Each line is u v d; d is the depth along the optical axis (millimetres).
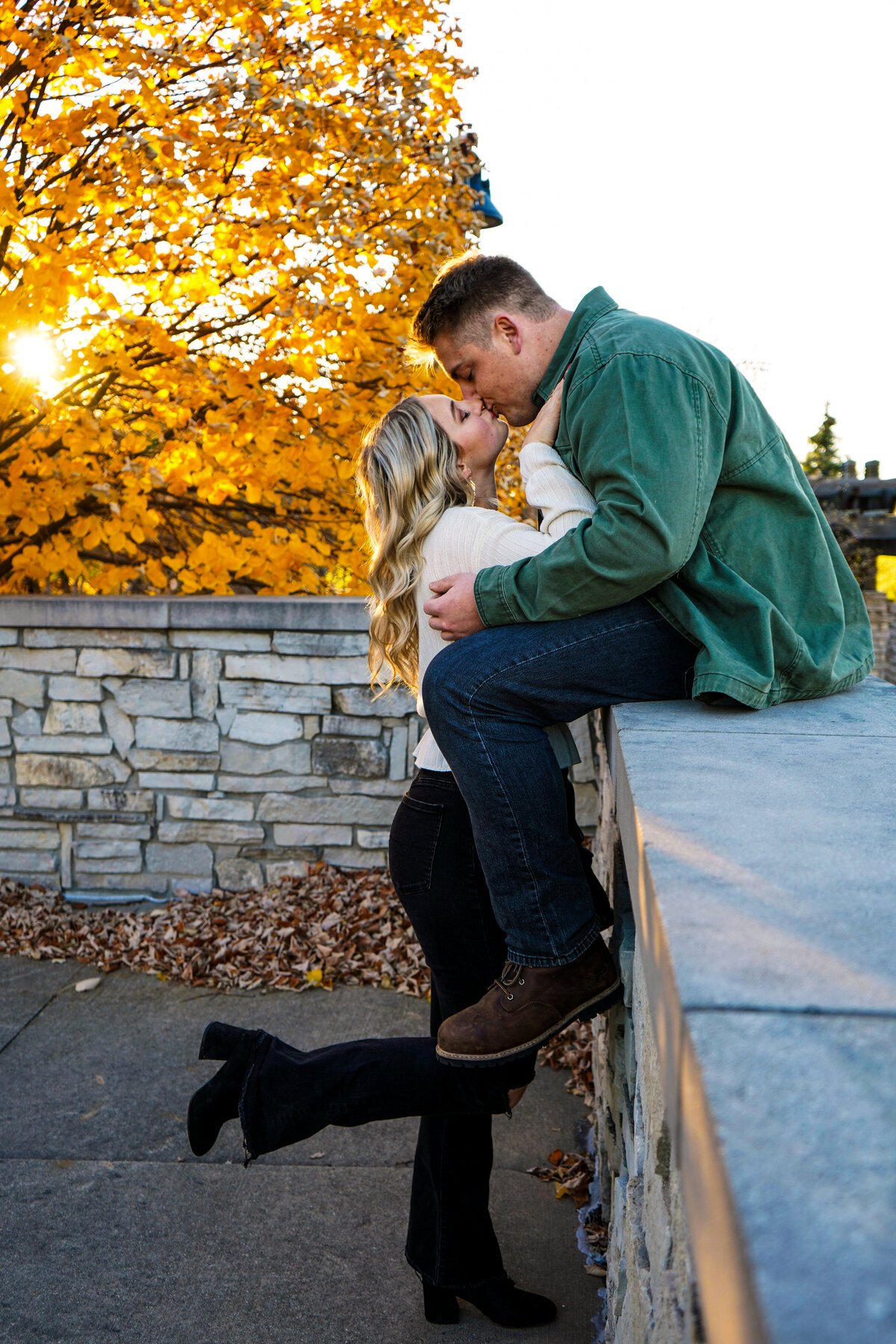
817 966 752
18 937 4520
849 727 1700
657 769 1409
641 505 1674
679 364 1774
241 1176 2928
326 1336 2336
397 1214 2777
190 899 4832
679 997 700
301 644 4719
